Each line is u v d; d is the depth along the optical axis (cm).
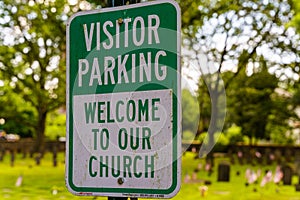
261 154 2814
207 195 1219
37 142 2669
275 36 2044
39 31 1977
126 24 199
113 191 196
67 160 204
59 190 1215
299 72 2327
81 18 207
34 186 1332
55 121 3516
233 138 2995
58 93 2302
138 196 192
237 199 1177
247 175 1541
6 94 2788
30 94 2531
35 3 1883
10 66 2241
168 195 188
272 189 1385
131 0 206
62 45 2091
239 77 2394
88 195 200
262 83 2453
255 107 2706
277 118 2869
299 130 3472
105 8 203
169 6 193
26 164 2166
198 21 1769
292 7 1998
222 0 1845
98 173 199
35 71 2242
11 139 3347
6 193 1198
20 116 2914
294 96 2622
